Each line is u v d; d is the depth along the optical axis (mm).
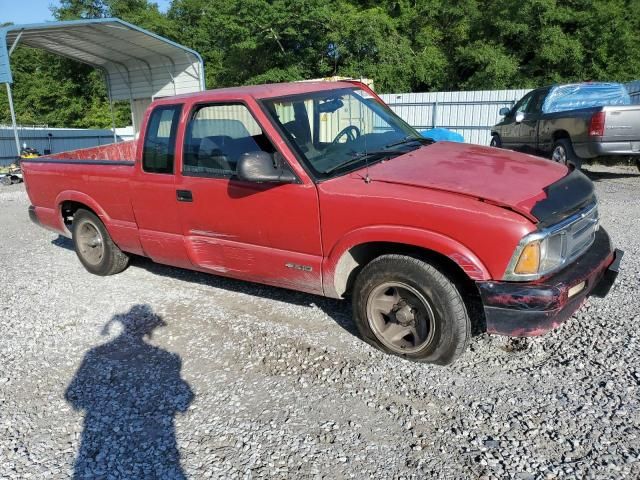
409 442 2955
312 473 2764
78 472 2885
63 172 5789
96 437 3170
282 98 4215
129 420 3311
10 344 4434
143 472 2850
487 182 3504
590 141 9203
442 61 26562
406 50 25953
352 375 3619
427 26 28297
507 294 3176
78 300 5309
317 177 3826
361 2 29578
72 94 39656
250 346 4113
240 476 2771
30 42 17141
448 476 2693
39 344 4410
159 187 4762
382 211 3500
